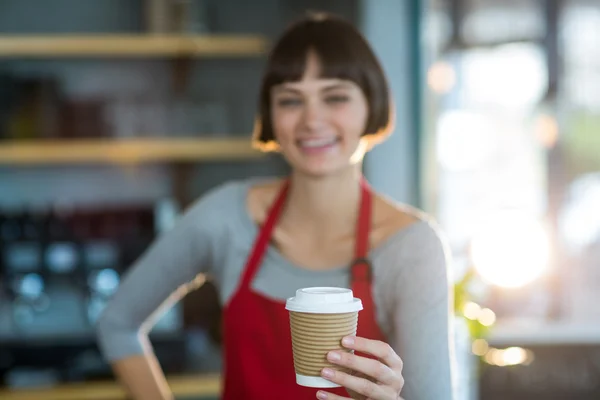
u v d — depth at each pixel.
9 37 3.52
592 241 4.25
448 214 4.20
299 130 1.56
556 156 4.24
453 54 4.14
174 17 3.71
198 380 3.17
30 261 3.56
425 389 1.44
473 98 4.18
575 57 4.20
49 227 3.65
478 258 4.17
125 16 3.93
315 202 1.62
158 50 3.58
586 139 4.25
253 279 1.65
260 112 1.68
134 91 3.94
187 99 3.94
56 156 3.56
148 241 3.65
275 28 3.93
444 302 1.49
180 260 1.77
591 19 4.19
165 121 3.66
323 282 1.60
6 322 3.52
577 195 4.26
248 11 3.93
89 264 3.58
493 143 4.22
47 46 3.53
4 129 3.59
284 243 1.66
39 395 3.12
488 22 4.16
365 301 1.55
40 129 3.61
